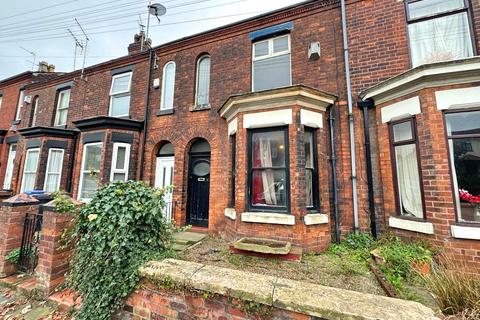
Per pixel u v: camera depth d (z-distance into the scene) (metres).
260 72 6.72
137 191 3.12
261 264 4.04
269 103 5.27
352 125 5.36
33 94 11.53
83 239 2.83
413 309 1.68
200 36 7.66
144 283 2.54
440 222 3.86
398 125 4.79
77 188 7.76
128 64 9.14
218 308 2.11
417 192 4.38
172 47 8.23
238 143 5.48
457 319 1.96
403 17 5.26
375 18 5.51
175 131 7.62
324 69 5.85
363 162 5.23
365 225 5.03
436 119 4.07
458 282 2.25
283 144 5.21
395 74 5.15
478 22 4.59
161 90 8.23
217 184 6.61
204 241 5.70
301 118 5.05
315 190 5.24
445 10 4.97
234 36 7.21
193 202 7.34
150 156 7.89
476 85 3.89
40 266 3.54
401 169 4.71
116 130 7.78
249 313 1.98
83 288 2.74
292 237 4.61
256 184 5.33
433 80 4.11
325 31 6.00
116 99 9.19
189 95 7.62
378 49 5.38
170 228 3.32
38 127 8.88
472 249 3.61
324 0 6.04
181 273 2.34
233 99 5.54
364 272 3.65
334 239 5.17
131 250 2.77
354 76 5.52
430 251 3.84
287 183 4.93
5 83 12.95
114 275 2.64
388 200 4.78
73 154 9.29
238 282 2.12
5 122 12.23
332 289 1.99
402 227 4.39
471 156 3.93
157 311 2.41
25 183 9.22
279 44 6.66
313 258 4.34
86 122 7.92
